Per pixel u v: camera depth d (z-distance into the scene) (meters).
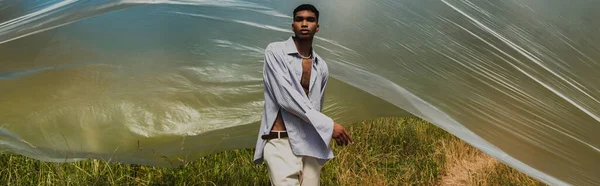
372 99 5.52
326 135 3.68
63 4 5.03
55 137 5.36
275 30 4.96
